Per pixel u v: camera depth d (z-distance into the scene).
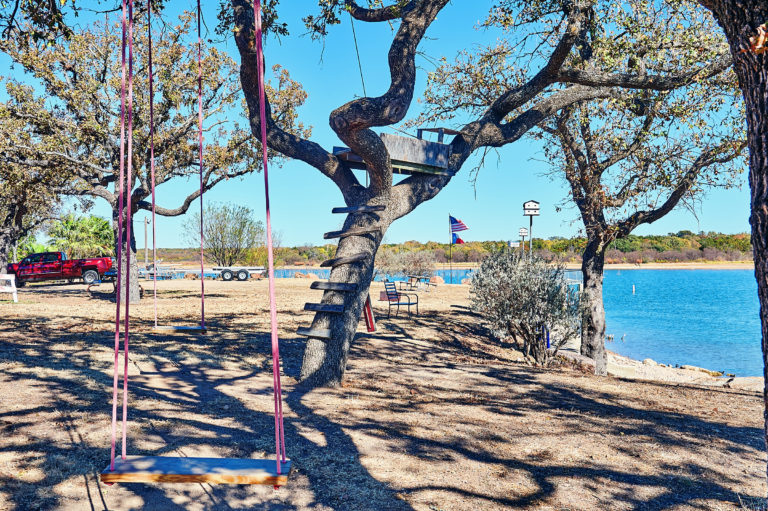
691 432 6.82
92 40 19.77
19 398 6.87
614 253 95.31
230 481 3.51
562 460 5.58
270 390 8.33
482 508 4.34
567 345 16.98
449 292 30.44
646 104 13.60
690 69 11.02
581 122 13.80
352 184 9.59
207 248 44.22
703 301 45.38
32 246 58.41
